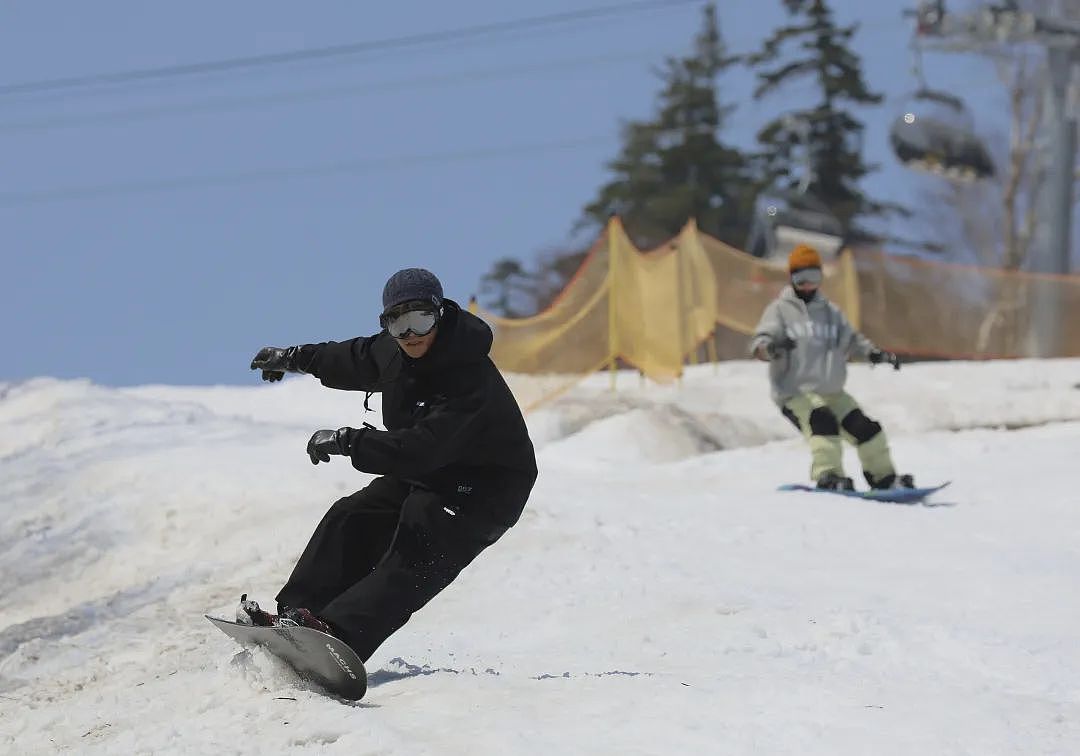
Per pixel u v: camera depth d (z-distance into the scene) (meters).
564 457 57.81
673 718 19.28
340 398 67.44
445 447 20.02
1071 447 52.69
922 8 101.50
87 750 19.89
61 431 51.88
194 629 29.92
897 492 42.53
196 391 70.69
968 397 69.50
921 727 19.02
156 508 40.72
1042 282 95.19
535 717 19.41
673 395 70.31
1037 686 22.77
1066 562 33.72
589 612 28.28
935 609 28.86
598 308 68.94
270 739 18.91
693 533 37.09
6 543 40.56
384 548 21.72
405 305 19.70
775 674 22.45
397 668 23.52
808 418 44.06
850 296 89.38
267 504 39.94
